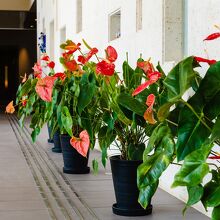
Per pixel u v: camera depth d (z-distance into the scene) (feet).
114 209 9.83
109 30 18.10
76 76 11.14
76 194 11.74
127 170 9.45
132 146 9.35
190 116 5.46
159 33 12.44
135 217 9.57
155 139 6.10
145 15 13.67
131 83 9.34
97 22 20.08
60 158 17.72
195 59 6.05
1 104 78.28
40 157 18.10
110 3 17.79
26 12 56.39
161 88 7.98
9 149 20.67
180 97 5.41
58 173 14.70
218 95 5.37
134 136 9.41
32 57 66.74
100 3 19.45
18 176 14.24
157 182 6.24
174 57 12.23
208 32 9.62
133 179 9.51
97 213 9.87
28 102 14.84
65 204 10.73
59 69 30.50
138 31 14.37
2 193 11.90
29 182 13.32
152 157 6.07
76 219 9.48
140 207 9.68
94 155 18.49
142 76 8.72
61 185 12.87
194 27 10.35
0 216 9.71
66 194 11.75
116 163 9.61
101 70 8.07
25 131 29.60
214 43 9.33
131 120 8.14
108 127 9.25
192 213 9.93
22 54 66.69
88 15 21.94
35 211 10.12
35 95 14.76
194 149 5.39
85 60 10.05
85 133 8.26
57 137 19.17
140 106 7.09
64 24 28.86
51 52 35.86
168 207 10.44
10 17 60.95
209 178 9.05
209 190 5.31
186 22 11.97
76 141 8.18
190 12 10.57
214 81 5.32
